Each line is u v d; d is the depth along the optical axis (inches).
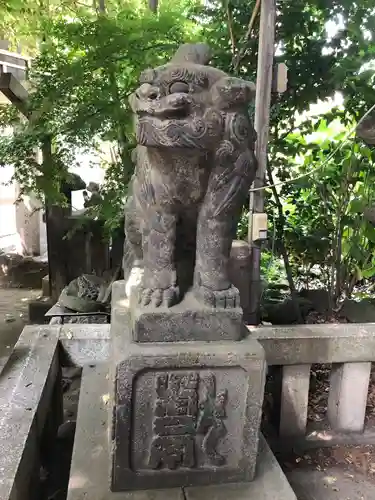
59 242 195.8
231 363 58.2
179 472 60.1
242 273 107.8
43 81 145.8
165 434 59.2
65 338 87.0
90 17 148.6
